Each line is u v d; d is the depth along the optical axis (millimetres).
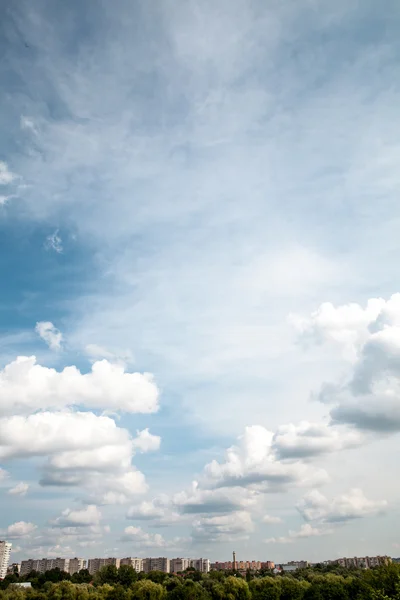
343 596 106312
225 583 123750
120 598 121000
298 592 122938
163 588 124438
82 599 121562
